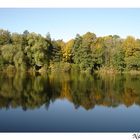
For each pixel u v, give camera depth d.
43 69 72.44
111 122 22.59
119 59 72.38
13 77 53.69
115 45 80.38
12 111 25.48
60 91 35.94
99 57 74.25
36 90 36.31
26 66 70.50
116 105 28.39
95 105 28.33
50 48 77.50
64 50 80.00
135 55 74.69
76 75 62.31
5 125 21.41
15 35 79.06
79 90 36.88
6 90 35.75
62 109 26.50
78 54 75.38
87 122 22.58
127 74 67.38
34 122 22.30
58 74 65.00
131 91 36.25
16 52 69.38
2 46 72.81
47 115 24.45
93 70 74.19
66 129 20.66
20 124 21.70
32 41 74.12
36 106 27.48
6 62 70.00
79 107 27.50
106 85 42.06
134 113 25.33
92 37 82.75
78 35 81.00
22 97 31.38
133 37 78.50
